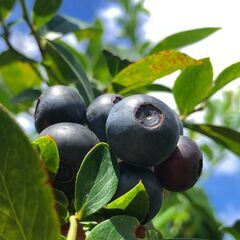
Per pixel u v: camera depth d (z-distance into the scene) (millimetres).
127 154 76
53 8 125
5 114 54
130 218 69
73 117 89
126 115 76
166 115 76
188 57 95
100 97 88
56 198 76
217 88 115
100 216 75
